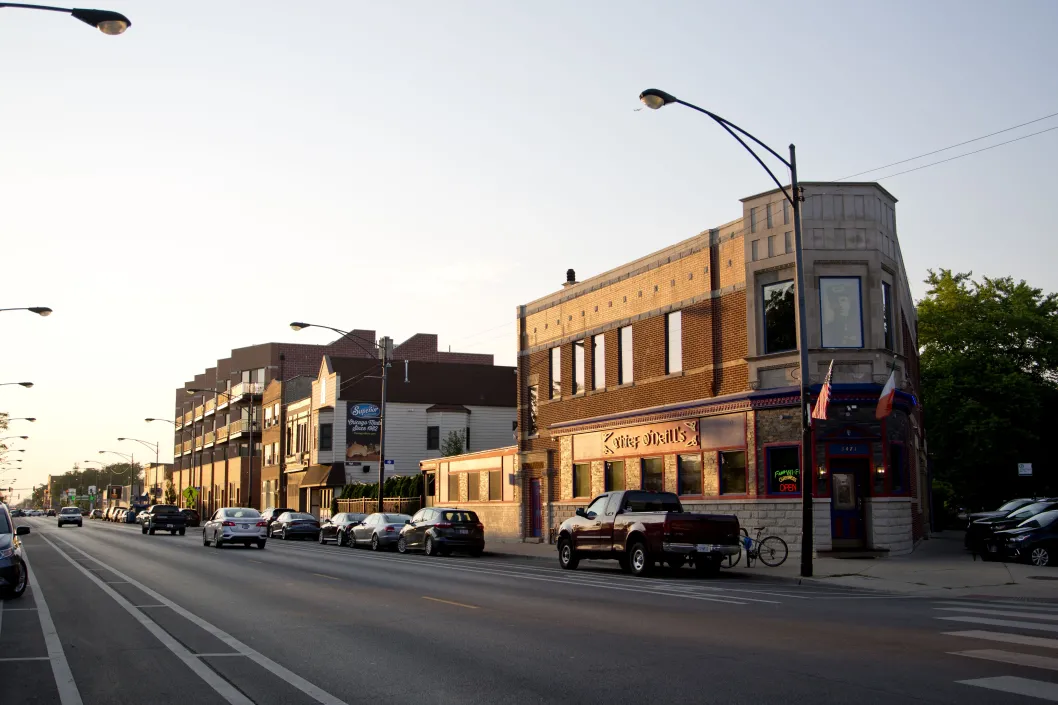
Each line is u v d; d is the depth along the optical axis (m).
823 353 26.97
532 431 42.06
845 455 26.78
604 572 24.89
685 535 22.36
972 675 9.02
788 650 10.62
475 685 8.98
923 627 12.52
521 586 19.80
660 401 33.06
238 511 40.72
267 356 88.88
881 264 27.47
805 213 27.59
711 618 13.72
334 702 8.38
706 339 30.83
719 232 30.66
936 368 48.72
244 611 15.28
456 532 34.53
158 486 140.00
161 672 9.98
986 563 24.05
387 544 39.31
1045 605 15.77
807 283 27.28
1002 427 45.56
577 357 39.00
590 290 38.09
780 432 27.61
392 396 64.62
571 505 37.66
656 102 20.42
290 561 29.47
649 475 33.00
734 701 8.09
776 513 27.41
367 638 12.09
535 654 10.61
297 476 72.81
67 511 83.00
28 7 13.88
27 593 18.72
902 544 26.94
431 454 64.44
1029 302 50.47
